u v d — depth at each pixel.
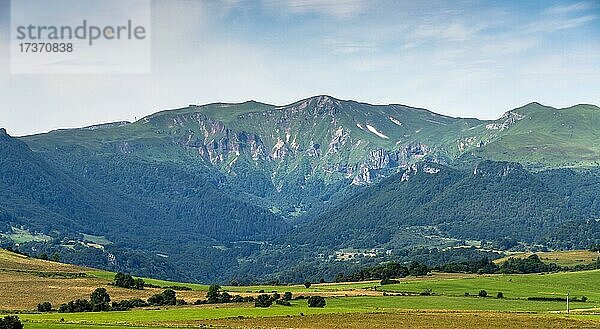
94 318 171.00
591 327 155.88
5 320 143.38
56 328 147.25
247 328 149.88
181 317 172.25
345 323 161.38
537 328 154.38
